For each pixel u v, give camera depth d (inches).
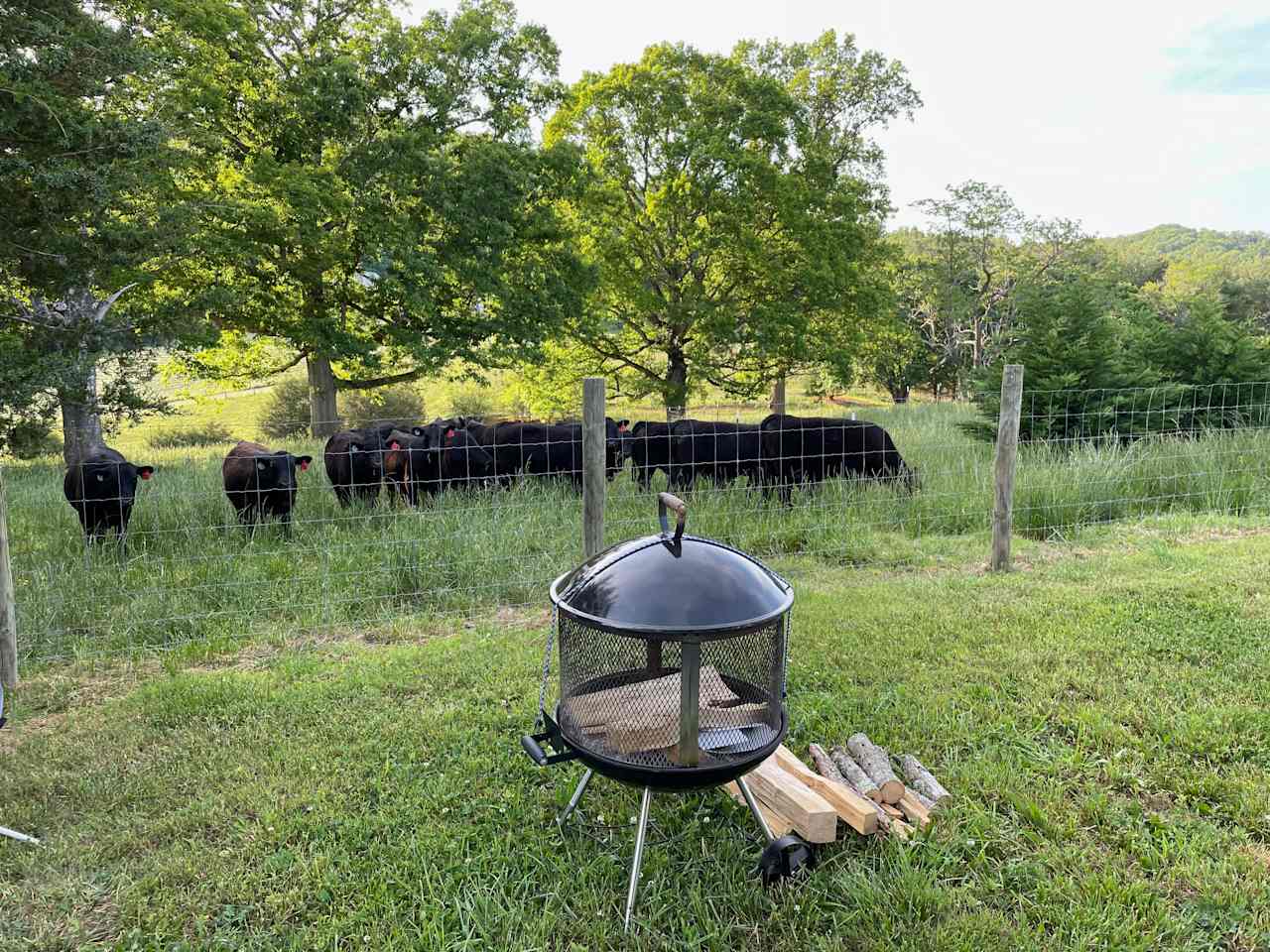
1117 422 485.1
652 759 107.0
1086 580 257.0
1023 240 1636.3
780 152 836.0
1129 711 160.2
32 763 153.4
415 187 649.6
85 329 485.1
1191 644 196.1
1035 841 122.7
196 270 625.3
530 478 431.8
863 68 1014.4
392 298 705.6
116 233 452.8
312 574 273.4
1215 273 2361.0
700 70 824.9
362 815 132.3
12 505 358.9
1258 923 104.1
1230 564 267.1
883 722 158.9
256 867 120.3
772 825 124.8
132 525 335.6
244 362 799.1
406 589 266.2
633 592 105.7
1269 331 961.5
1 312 490.9
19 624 222.4
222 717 171.0
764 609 107.0
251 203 579.2
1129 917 104.7
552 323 725.9
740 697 120.1
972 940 101.7
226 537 319.0
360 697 178.4
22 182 418.0
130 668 205.9
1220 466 389.1
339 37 735.1
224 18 591.2
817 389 1298.0
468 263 661.9
